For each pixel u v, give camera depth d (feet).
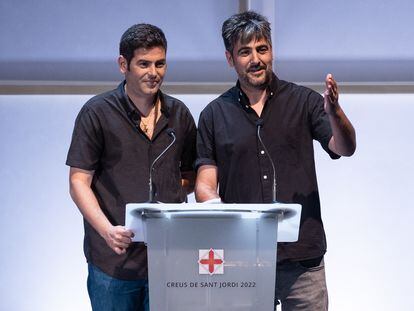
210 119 26.35
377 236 39.68
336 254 39.55
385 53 39.68
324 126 25.22
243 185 25.54
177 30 39.45
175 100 26.45
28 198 39.42
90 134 25.38
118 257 25.20
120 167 25.48
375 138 39.86
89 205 24.35
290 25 39.47
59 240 39.34
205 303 20.77
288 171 25.41
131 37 24.58
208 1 39.42
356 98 39.86
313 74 39.73
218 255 20.72
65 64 39.37
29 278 39.17
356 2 39.47
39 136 39.63
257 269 20.71
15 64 39.27
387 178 39.86
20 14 39.14
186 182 27.61
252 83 25.00
